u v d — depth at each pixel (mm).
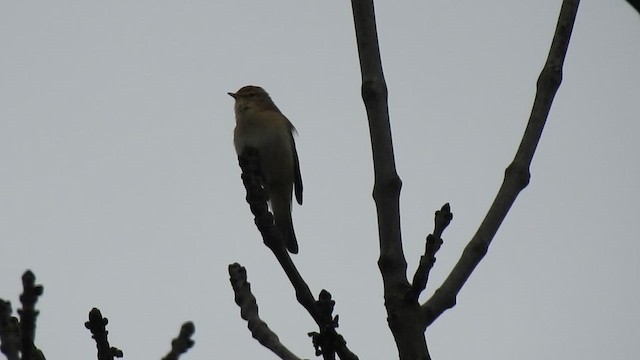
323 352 6633
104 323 6660
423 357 6230
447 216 6680
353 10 7035
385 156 6699
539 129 7133
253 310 7438
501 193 6977
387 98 6840
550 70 7273
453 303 6535
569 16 7406
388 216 6590
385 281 6500
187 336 7086
